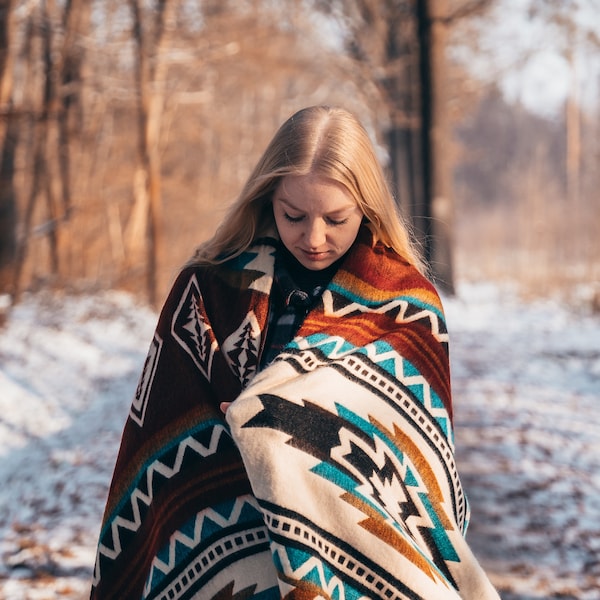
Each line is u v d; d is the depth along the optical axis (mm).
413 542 1754
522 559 5277
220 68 26250
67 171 24062
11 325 15453
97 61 25969
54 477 7254
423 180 18031
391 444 1776
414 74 23484
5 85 16234
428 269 2201
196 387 1922
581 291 23891
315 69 26188
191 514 1844
